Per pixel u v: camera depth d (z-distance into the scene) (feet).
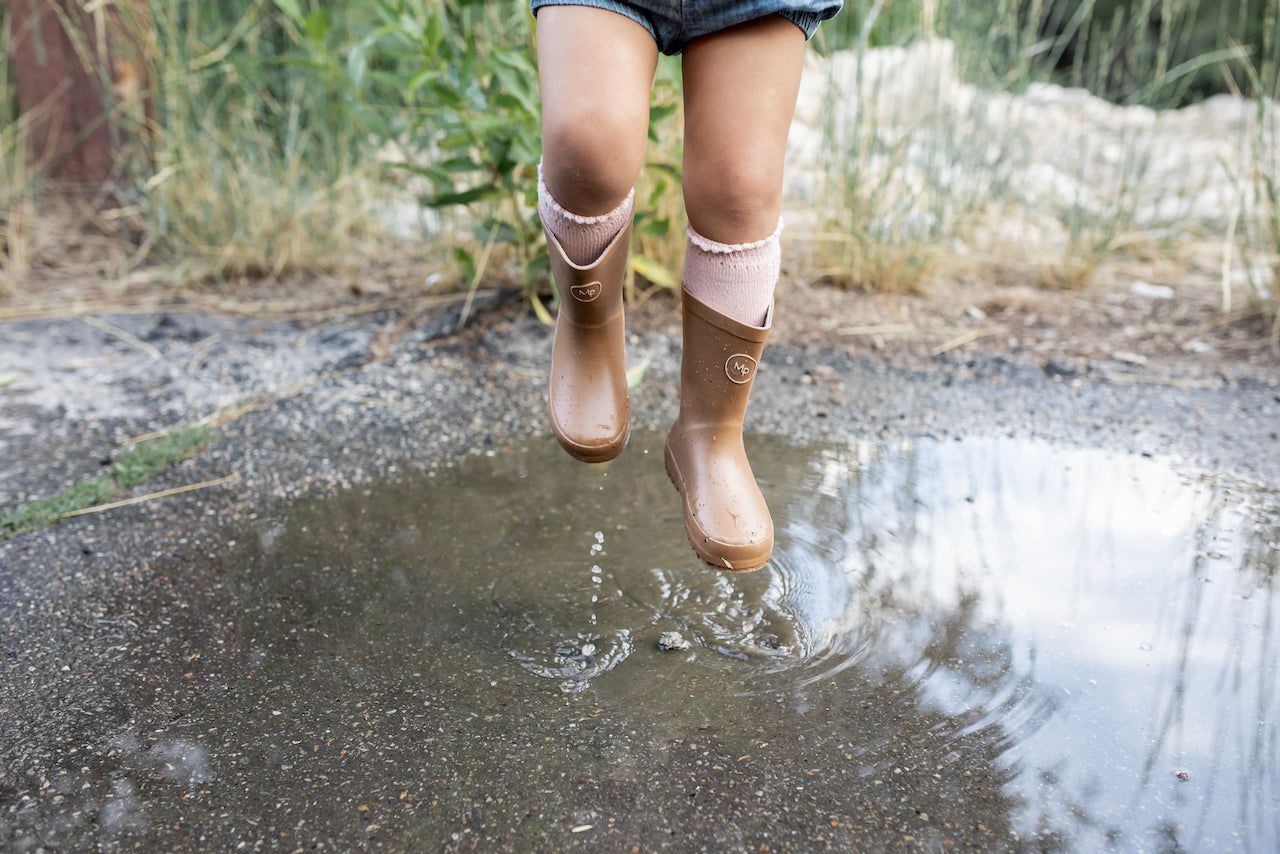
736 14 3.81
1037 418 7.69
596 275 4.25
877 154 11.55
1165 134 15.06
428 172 8.75
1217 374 8.36
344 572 5.70
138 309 9.99
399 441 7.38
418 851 3.75
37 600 5.41
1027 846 3.75
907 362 8.77
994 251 11.64
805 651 4.94
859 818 3.89
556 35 3.81
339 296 10.28
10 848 3.77
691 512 4.61
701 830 3.83
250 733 4.40
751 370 4.49
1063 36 12.50
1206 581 5.50
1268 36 9.79
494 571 5.69
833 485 6.67
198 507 6.47
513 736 4.37
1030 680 4.68
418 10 8.30
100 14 10.71
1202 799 3.96
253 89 11.83
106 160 11.69
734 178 4.00
